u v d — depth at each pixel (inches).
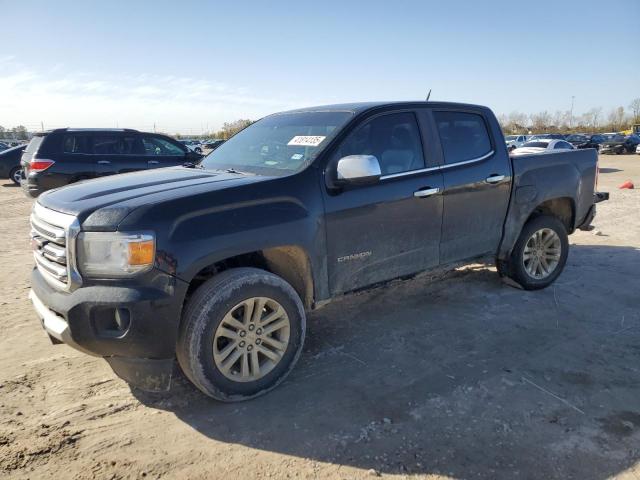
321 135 149.0
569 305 191.5
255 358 126.8
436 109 171.0
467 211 173.0
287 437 112.7
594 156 222.8
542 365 144.8
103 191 127.2
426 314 183.5
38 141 386.3
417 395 129.1
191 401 127.4
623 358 149.0
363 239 147.1
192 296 120.6
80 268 111.7
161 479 99.7
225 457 106.2
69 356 151.4
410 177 156.9
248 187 126.9
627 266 244.7
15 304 194.5
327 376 139.5
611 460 104.0
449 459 104.7
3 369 142.6
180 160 414.0
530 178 191.6
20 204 473.1
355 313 185.5
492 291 206.8
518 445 108.8
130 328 109.8
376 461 104.3
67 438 111.7
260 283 124.0
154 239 110.1
